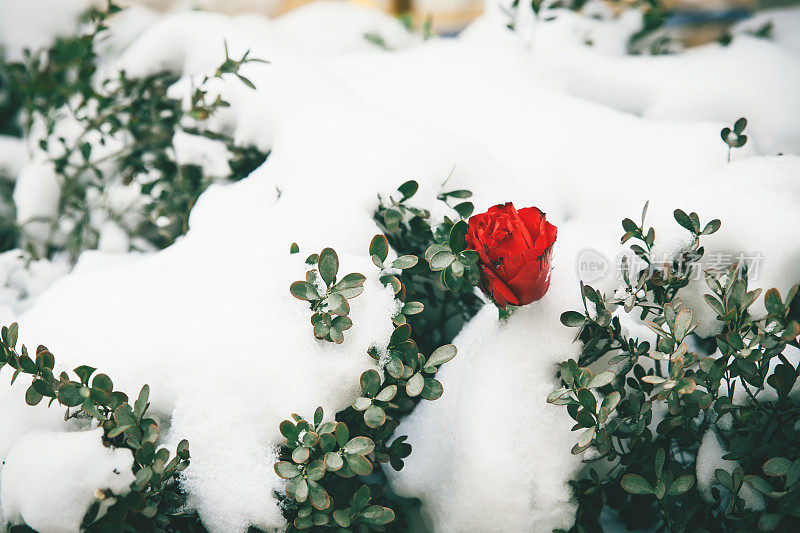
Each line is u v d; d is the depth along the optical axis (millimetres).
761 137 768
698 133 727
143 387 538
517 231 512
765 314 573
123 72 794
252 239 615
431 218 640
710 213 589
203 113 727
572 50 857
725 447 568
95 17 846
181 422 546
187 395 549
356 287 554
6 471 532
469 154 665
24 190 828
